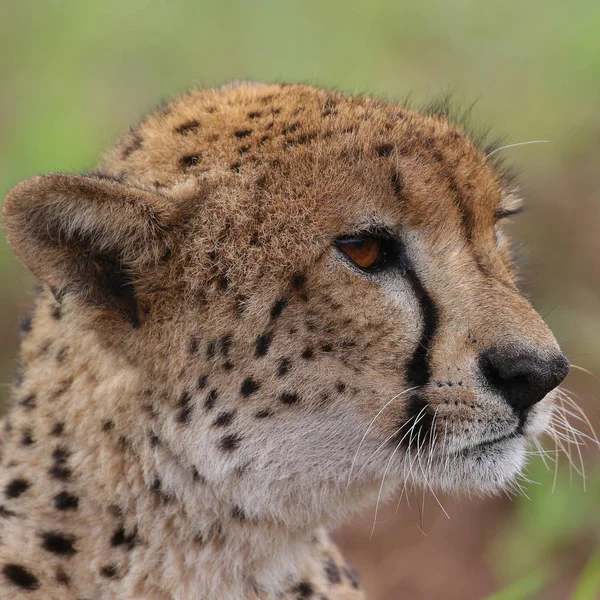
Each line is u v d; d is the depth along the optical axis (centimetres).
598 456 1480
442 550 1527
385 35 2248
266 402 800
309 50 2172
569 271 1747
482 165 868
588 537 1438
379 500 873
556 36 2241
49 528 816
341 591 933
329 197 797
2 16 2202
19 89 2012
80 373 812
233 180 806
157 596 820
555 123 2023
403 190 802
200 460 802
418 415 802
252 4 2283
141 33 2194
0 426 909
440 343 800
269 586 861
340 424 809
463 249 820
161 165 831
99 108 1981
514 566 1438
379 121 840
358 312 793
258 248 795
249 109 860
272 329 794
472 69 2175
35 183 736
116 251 787
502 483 843
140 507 807
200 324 793
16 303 1662
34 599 805
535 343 798
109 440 805
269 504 820
